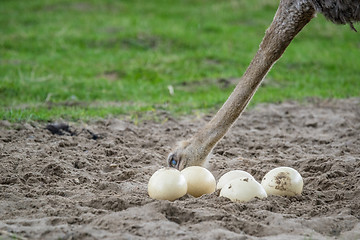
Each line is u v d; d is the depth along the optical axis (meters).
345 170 22.66
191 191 19.39
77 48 53.75
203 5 71.38
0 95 37.47
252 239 15.09
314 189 20.70
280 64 49.00
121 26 60.59
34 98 37.25
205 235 15.25
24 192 19.44
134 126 30.64
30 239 15.04
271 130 31.41
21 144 25.73
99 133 28.66
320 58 51.31
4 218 16.89
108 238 14.98
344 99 38.88
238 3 70.38
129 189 20.36
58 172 21.89
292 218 17.00
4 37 55.88
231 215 16.53
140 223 15.99
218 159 25.12
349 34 60.69
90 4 70.75
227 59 50.38
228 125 21.05
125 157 24.80
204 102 37.06
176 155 21.20
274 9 68.19
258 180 22.16
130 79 44.88
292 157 25.47
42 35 56.84
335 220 16.95
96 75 46.00
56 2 71.12
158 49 53.94
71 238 15.00
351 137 29.50
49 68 46.44
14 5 70.31
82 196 19.14
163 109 35.12
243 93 20.95
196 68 47.91
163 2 72.94
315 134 30.45
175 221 16.53
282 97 39.19
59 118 31.11
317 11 20.06
